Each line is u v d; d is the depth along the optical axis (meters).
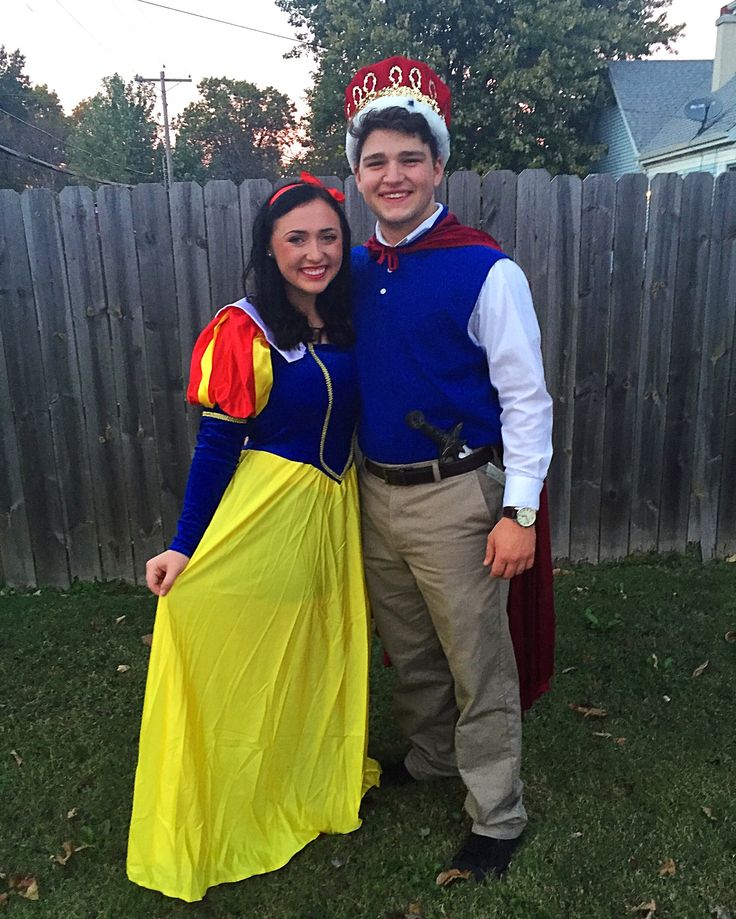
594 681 2.85
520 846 2.08
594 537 3.78
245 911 1.93
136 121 39.28
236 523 1.91
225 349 1.83
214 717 1.94
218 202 3.33
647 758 2.42
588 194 3.39
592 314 3.52
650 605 3.38
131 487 3.65
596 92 17.36
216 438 1.88
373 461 1.99
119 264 3.41
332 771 2.14
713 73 14.92
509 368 1.78
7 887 2.02
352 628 2.12
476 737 2.00
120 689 2.89
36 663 3.07
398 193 1.79
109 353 3.51
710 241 3.48
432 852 2.09
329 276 1.84
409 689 2.25
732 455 3.73
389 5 18.19
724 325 3.58
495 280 1.76
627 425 3.66
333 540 2.04
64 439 3.60
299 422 1.93
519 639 2.06
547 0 17.33
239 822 2.00
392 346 1.85
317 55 21.02
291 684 2.01
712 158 11.93
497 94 17.25
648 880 1.96
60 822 2.24
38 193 3.35
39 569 3.73
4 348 3.49
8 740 2.60
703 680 2.83
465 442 1.87
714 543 3.82
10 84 37.97
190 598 1.88
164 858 1.92
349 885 1.99
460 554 1.89
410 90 1.77
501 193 3.36
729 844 2.06
